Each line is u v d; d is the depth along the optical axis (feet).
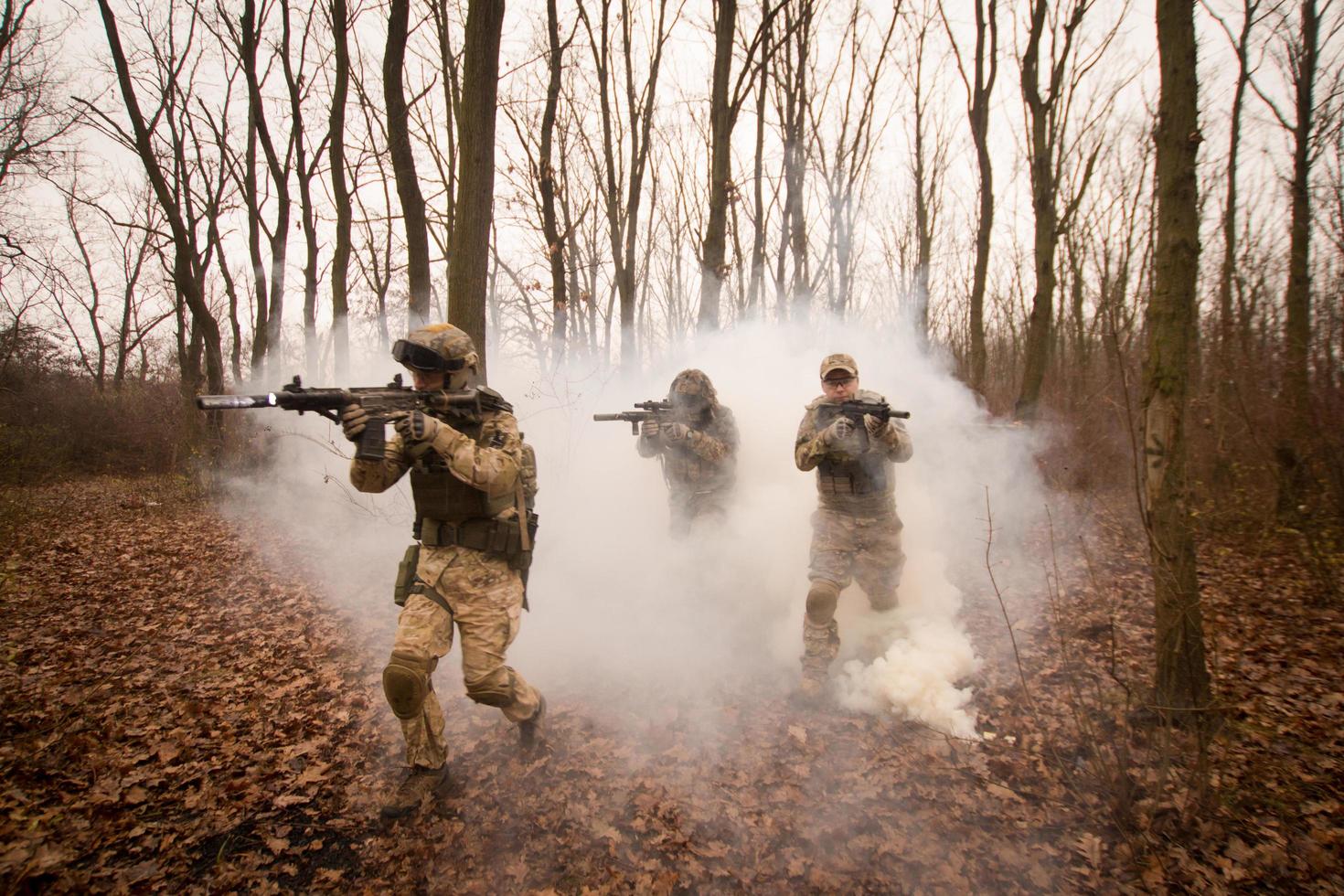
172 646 15.38
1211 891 7.85
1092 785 9.69
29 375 61.41
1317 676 13.23
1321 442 19.85
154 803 9.47
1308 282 22.24
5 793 9.27
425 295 22.90
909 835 8.99
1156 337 10.73
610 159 34.96
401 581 9.93
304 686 13.10
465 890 8.09
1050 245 30.07
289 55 42.91
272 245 50.78
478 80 17.65
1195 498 23.56
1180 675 10.61
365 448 8.94
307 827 9.12
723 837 9.01
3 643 15.53
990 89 32.76
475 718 11.85
